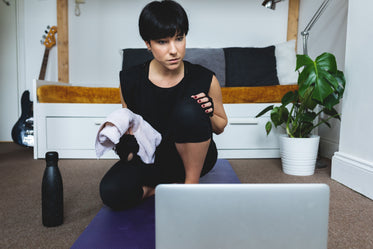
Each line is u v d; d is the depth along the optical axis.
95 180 1.52
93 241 0.77
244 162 1.94
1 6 2.69
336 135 2.00
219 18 2.61
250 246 0.51
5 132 2.81
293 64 2.41
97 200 1.21
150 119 1.04
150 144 0.96
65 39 2.62
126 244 0.75
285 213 0.50
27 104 2.40
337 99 1.45
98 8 2.61
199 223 0.51
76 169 1.77
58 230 0.93
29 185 1.43
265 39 2.63
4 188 1.38
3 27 2.71
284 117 1.70
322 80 1.36
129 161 1.00
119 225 0.87
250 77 2.40
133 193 0.98
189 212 0.51
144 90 1.00
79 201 1.20
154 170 1.07
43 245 0.83
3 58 2.74
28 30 2.72
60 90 2.04
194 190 0.51
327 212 0.50
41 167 1.81
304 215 0.50
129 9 2.61
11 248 0.82
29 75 2.76
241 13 2.61
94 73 2.66
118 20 2.62
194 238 0.51
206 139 0.91
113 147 0.95
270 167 1.80
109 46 2.65
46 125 2.06
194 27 2.61
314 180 1.51
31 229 0.94
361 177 1.29
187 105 0.89
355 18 1.38
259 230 0.51
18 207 1.13
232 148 2.05
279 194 0.50
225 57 2.46
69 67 2.66
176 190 0.51
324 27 2.17
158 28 0.76
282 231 0.51
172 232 0.51
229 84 2.41
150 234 0.81
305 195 0.50
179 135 0.90
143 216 0.94
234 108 2.01
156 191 0.51
